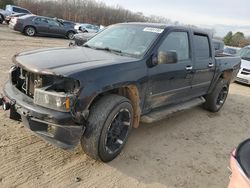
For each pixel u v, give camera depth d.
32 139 3.78
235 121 5.91
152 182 3.25
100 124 3.15
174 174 3.47
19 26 18.16
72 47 4.35
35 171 3.13
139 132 4.52
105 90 3.17
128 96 3.69
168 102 4.51
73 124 2.99
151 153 3.89
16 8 25.20
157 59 3.89
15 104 3.17
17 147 3.54
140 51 3.90
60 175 3.13
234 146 4.58
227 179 3.53
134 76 3.54
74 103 2.93
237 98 8.15
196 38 4.97
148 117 4.07
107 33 4.69
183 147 4.24
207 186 3.33
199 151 4.19
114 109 3.26
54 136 2.98
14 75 3.59
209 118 5.81
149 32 4.25
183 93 4.79
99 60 3.46
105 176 3.23
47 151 3.56
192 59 4.77
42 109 2.94
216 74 5.68
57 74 2.90
